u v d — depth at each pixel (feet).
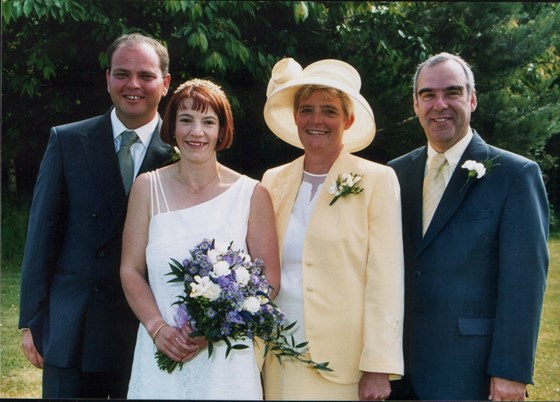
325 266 10.71
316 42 23.06
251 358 10.87
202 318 10.03
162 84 12.25
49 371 12.04
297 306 10.78
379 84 22.79
